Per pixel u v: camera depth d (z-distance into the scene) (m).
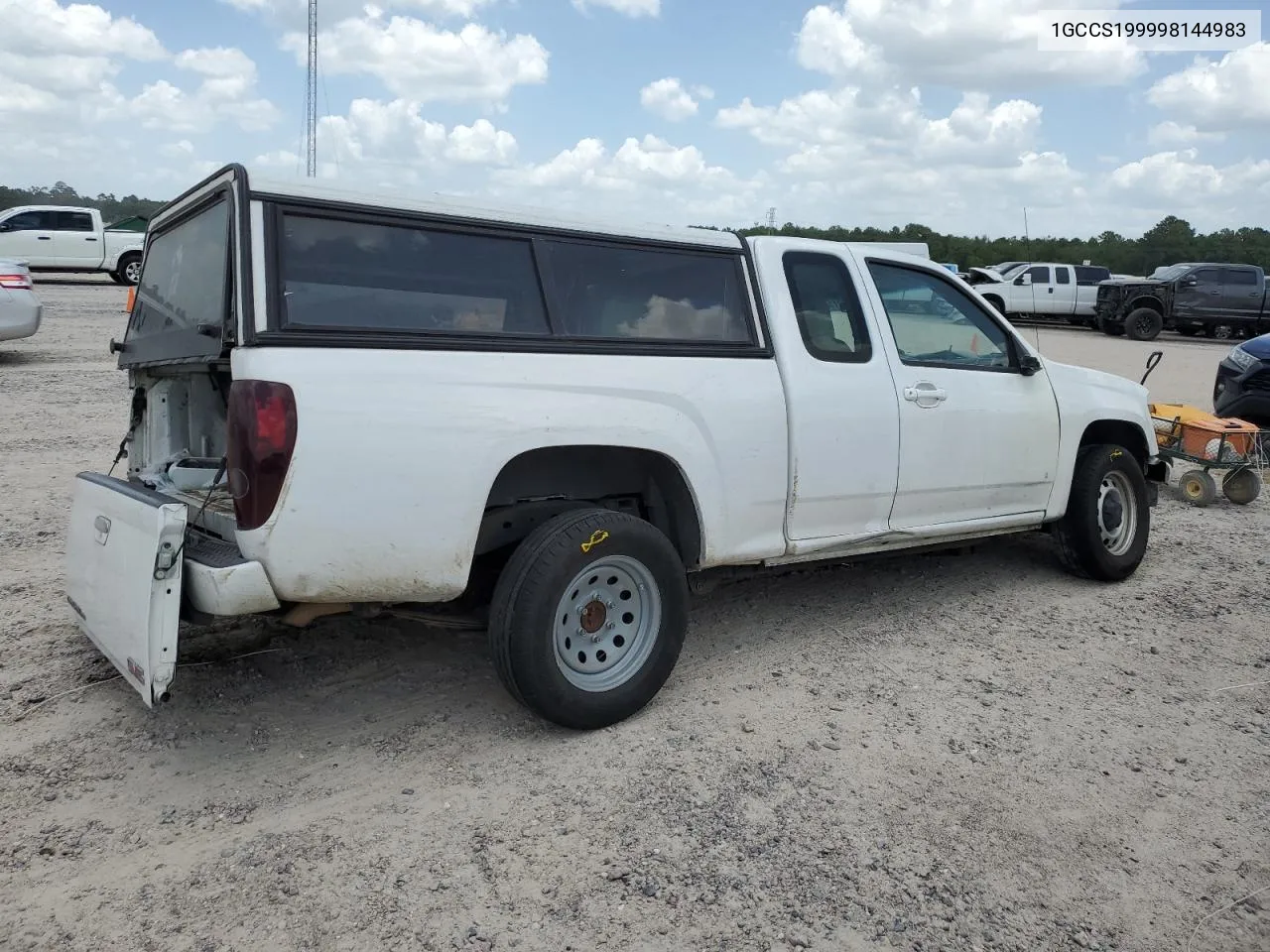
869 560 5.79
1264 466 8.78
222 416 3.87
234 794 3.10
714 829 2.96
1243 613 5.15
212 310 3.24
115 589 3.20
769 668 4.23
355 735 3.52
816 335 4.33
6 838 2.83
